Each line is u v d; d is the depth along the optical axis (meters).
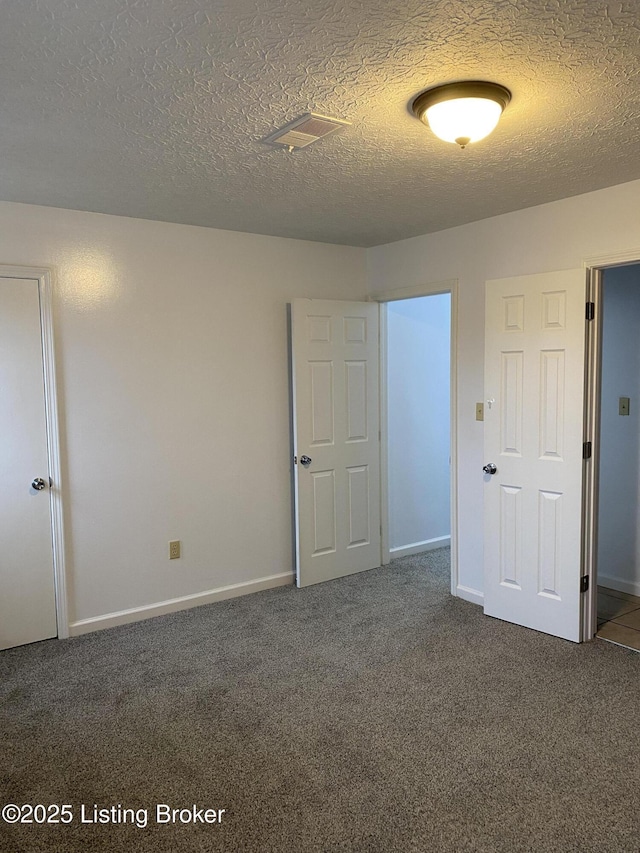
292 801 2.12
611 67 1.80
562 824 2.00
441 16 1.52
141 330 3.66
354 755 2.37
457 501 4.01
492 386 3.58
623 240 3.01
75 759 2.37
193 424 3.89
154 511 3.77
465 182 2.93
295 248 4.25
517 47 1.68
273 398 4.23
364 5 1.46
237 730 2.55
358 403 4.50
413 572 4.57
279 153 2.49
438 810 2.07
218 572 4.05
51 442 3.40
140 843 1.96
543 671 3.01
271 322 4.18
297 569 4.27
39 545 3.41
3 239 3.21
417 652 3.24
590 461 3.28
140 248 3.62
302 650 3.29
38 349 3.34
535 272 3.41
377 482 4.66
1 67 1.74
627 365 3.93
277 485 4.29
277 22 1.53
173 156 2.51
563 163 2.66
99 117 2.11
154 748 2.44
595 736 2.47
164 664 3.15
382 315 4.60
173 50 1.66
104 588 3.62
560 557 3.34
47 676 3.04
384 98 1.99
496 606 3.67
